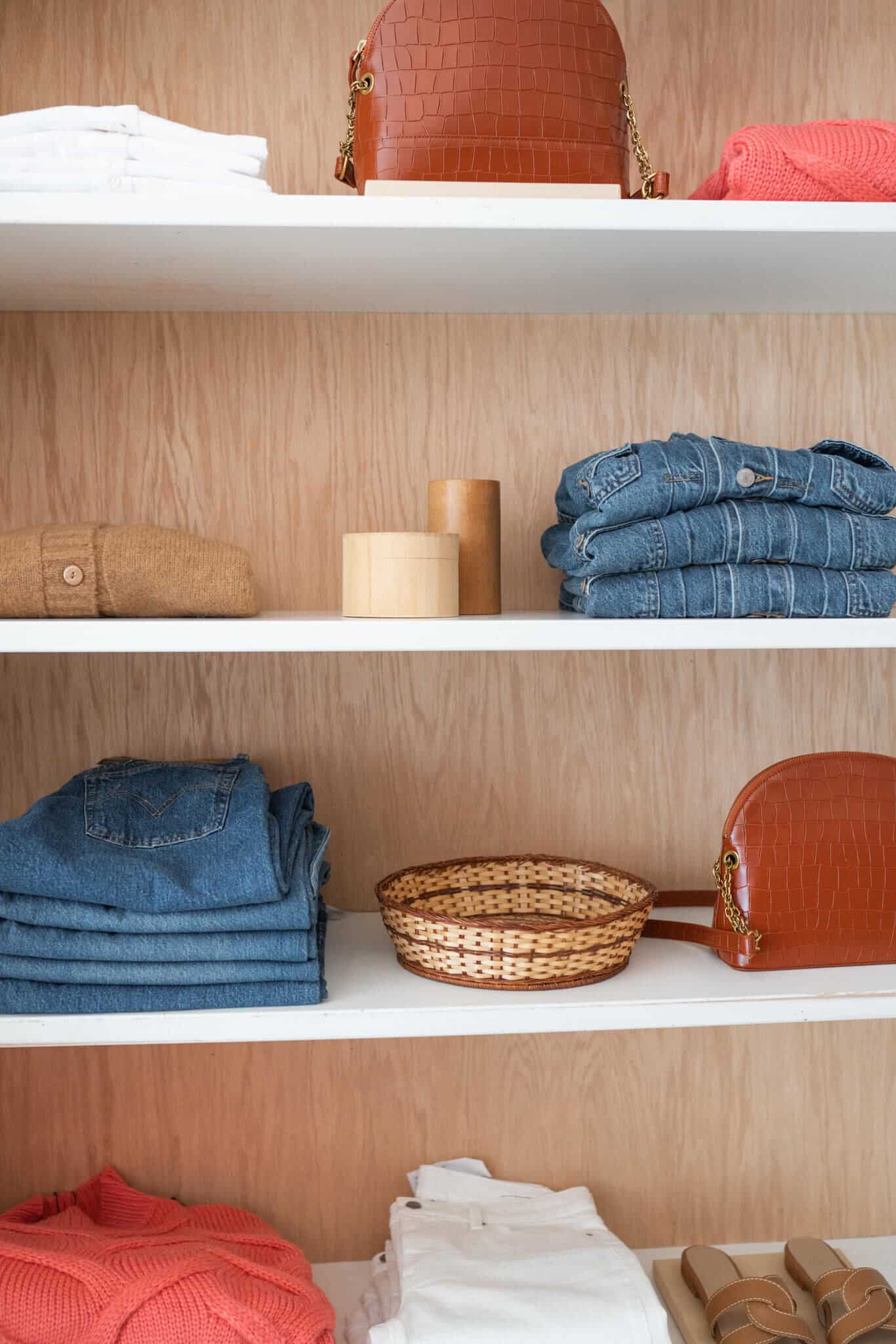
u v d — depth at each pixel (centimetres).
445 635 97
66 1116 127
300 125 122
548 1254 113
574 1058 132
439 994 102
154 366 123
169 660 125
